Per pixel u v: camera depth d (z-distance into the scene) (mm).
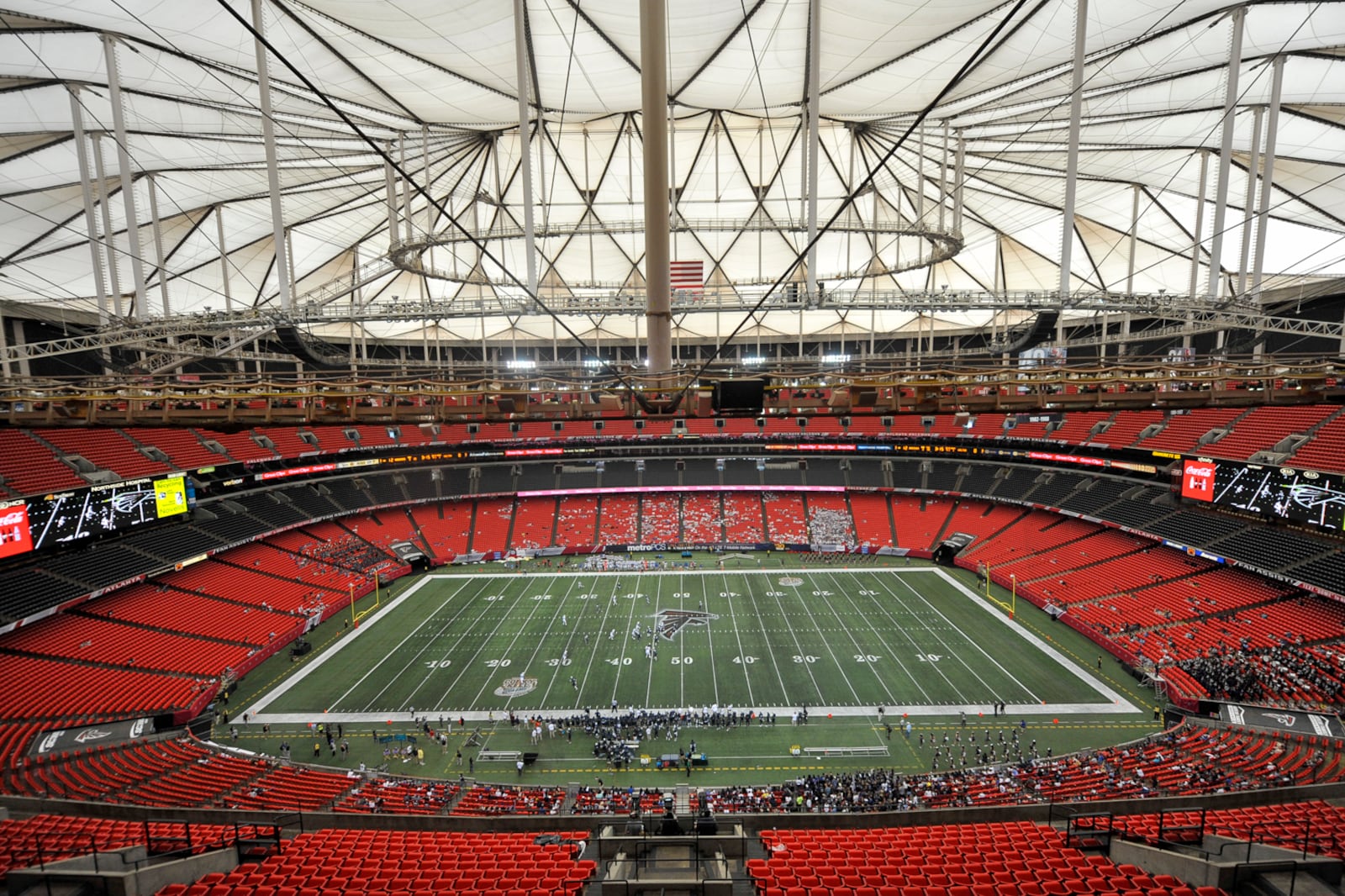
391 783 28969
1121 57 31078
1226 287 49656
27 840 15945
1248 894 11234
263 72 27562
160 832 16766
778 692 38219
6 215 35906
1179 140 38000
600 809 25578
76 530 40875
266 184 41656
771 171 47719
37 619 39281
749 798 26391
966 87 35125
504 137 43562
